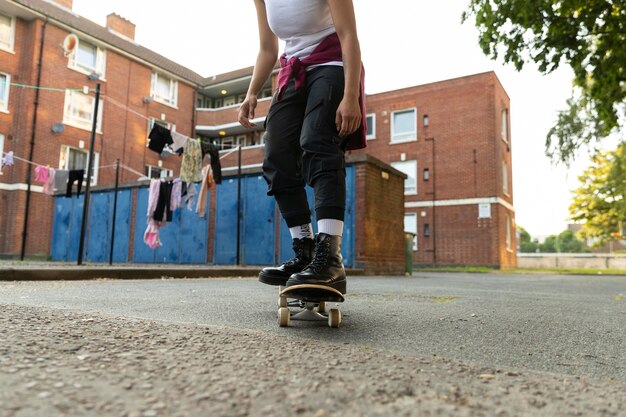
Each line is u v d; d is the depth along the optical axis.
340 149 1.93
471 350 1.42
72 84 17.08
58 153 16.48
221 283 4.99
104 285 4.21
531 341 1.62
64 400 0.74
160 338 1.29
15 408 0.69
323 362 1.07
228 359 1.07
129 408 0.71
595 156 10.66
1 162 14.29
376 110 20.52
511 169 20.81
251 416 0.70
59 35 16.75
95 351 1.10
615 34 6.25
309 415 0.71
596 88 6.96
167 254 12.84
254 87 2.32
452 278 9.05
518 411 0.78
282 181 1.98
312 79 1.93
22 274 4.76
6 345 1.11
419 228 18.94
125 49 18.84
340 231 1.80
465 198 18.12
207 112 22.56
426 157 19.12
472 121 18.33
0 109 15.46
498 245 17.42
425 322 1.99
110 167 18.20
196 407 0.73
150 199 10.76
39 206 15.70
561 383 0.98
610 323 2.13
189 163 9.93
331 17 2.00
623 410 0.80
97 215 14.45
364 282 6.12
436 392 0.87
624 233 26.64
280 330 1.64
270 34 2.33
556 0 6.11
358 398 0.81
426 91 19.39
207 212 12.29
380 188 9.91
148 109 19.97
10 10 15.66
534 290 4.96
